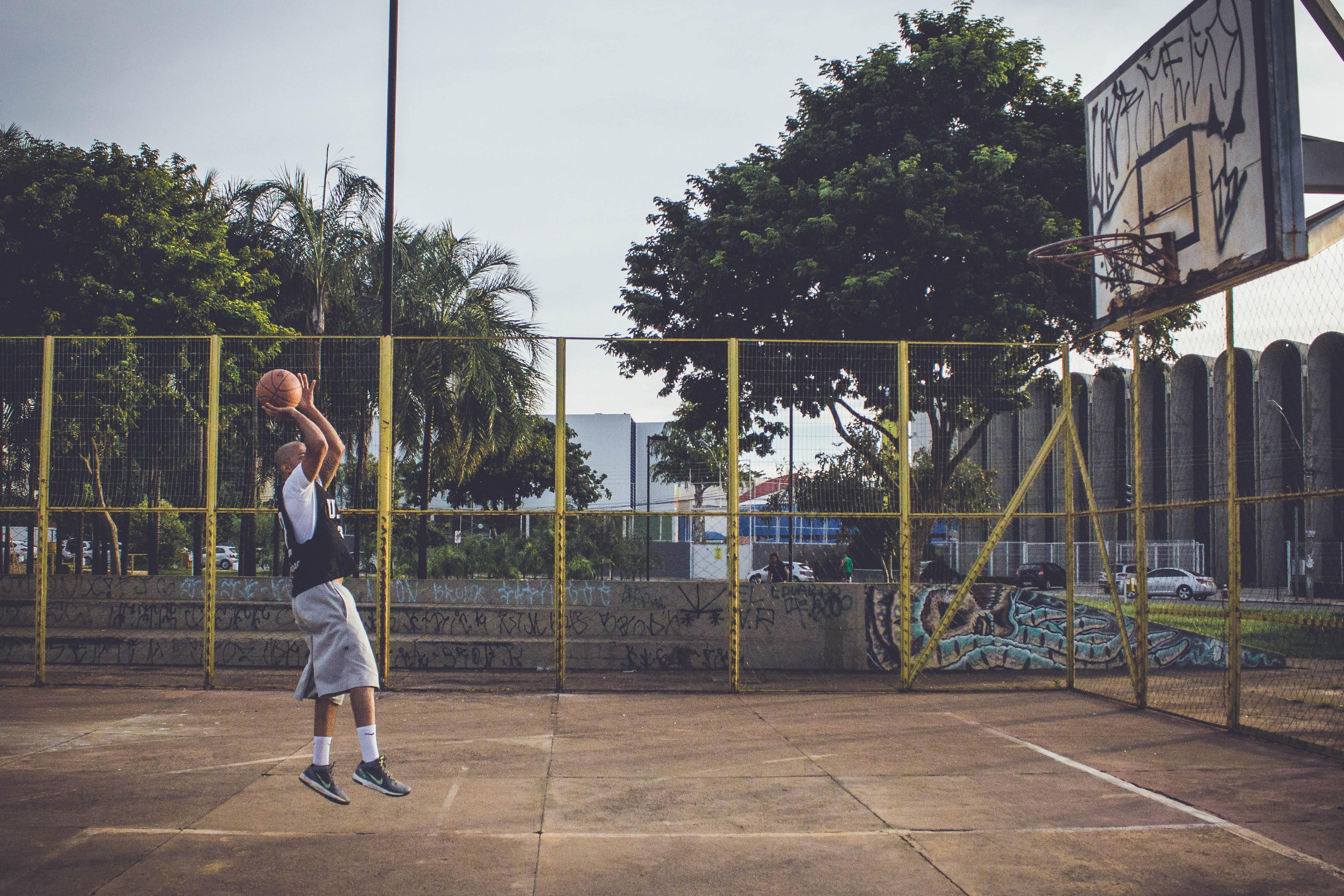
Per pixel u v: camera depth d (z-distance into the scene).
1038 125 16.83
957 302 14.76
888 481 10.31
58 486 9.82
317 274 18.66
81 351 9.87
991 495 10.76
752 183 16.77
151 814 5.13
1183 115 8.48
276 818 5.09
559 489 9.94
